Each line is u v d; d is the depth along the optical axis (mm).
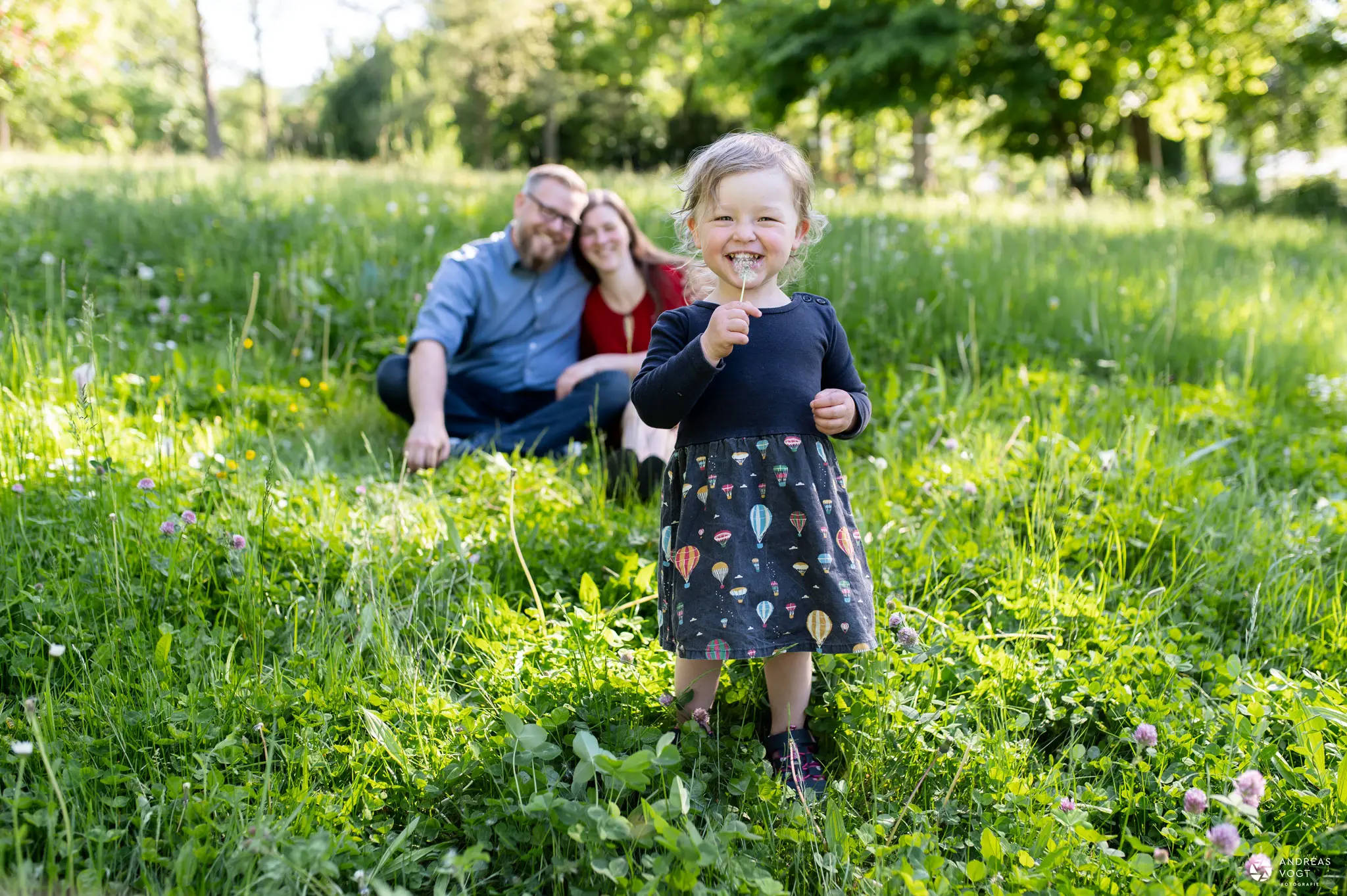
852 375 2369
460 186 11141
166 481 3180
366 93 41906
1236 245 10305
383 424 4590
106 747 2064
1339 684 2584
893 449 4195
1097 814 2088
